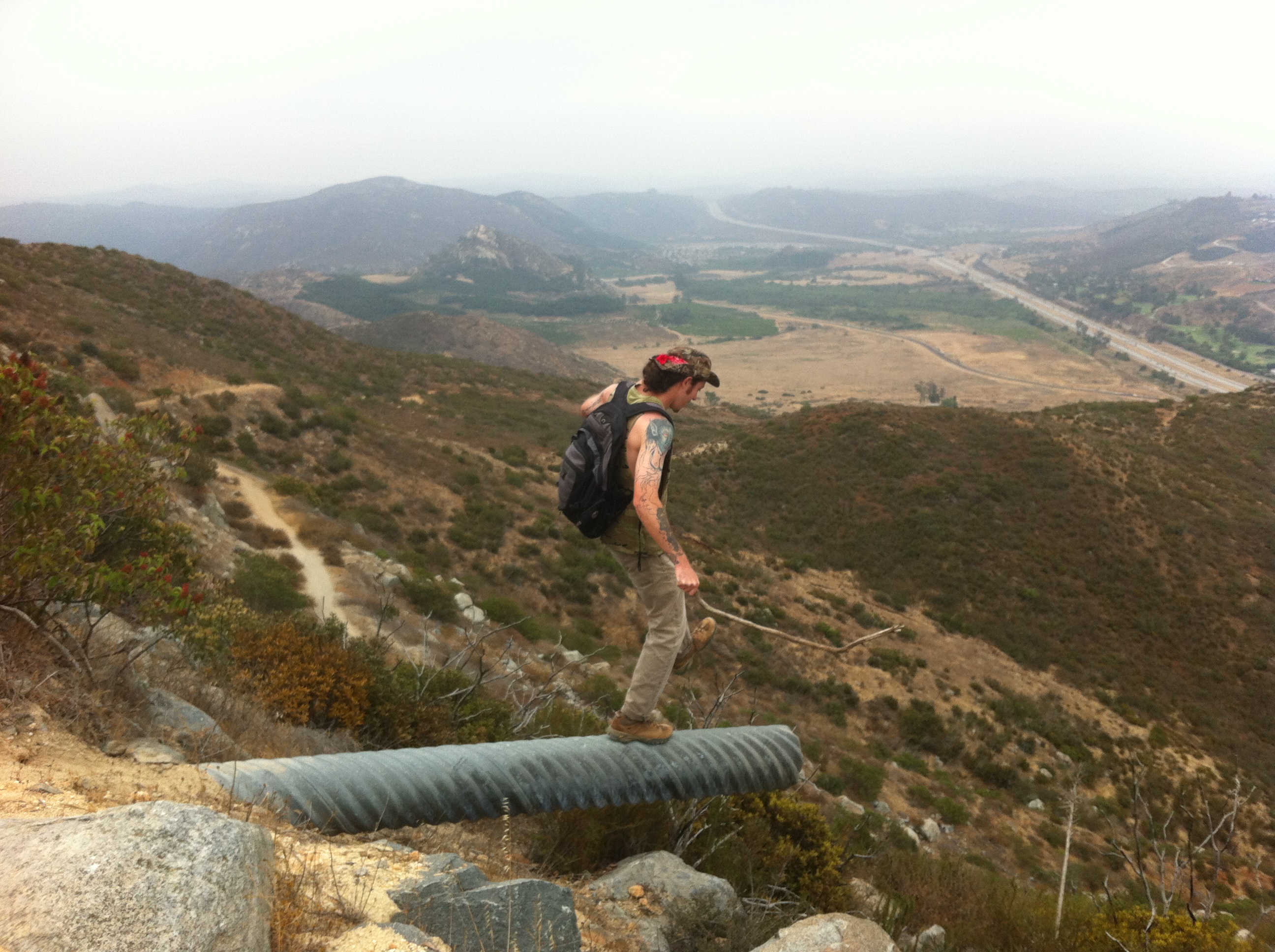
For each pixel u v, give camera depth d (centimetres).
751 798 627
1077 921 659
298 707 650
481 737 759
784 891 543
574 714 903
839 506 5559
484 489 3928
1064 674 3903
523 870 398
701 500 5812
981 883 819
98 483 420
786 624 3503
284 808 307
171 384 3734
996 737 2983
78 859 161
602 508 305
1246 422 6906
